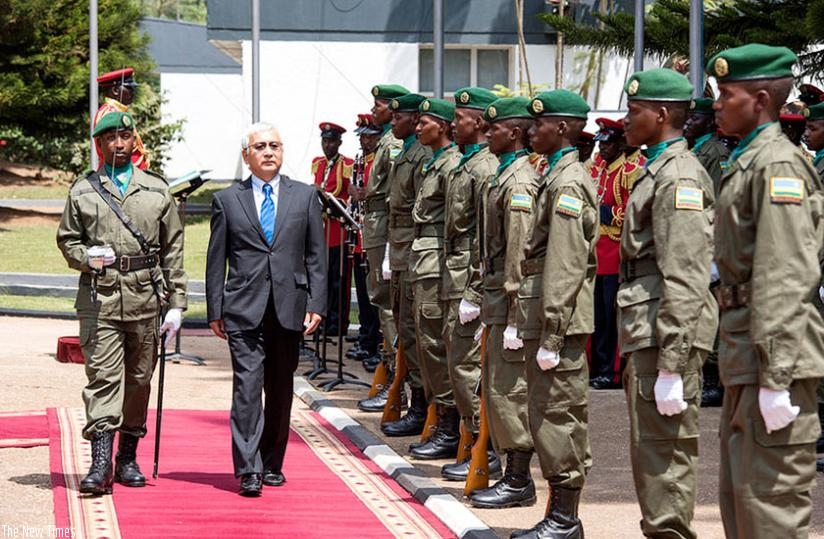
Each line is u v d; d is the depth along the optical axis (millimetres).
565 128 6359
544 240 6348
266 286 7656
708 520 6859
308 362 12953
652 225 5414
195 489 7621
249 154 7824
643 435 5441
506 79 25469
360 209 12078
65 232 7516
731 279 4852
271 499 7402
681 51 15109
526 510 7148
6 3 25078
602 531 6684
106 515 6879
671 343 5246
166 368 12609
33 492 7395
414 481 7742
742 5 13734
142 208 7570
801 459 4680
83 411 9875
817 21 11875
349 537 6547
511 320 6766
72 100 26766
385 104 10461
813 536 6492
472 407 7844
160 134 29625
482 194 7109
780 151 4723
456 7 24844
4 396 10602
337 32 25125
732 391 4832
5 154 32406
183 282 7832
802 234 4605
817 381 4727
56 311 17250
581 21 23000
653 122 5578
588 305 6285
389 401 9539
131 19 28125
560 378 6250
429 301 8461
